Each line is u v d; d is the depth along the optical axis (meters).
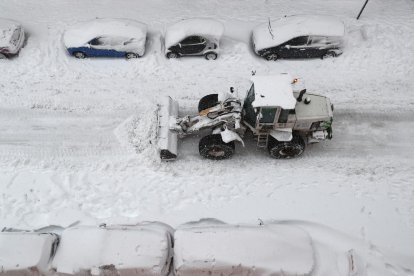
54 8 16.91
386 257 10.44
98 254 9.84
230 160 12.67
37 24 16.23
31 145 12.99
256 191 11.96
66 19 16.45
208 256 9.70
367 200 11.70
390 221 11.22
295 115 11.74
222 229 10.17
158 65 14.97
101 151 12.86
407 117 13.54
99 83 14.53
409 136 13.13
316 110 11.91
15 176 12.28
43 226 11.20
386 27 15.84
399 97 14.02
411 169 12.40
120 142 13.05
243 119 12.22
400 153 12.77
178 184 12.11
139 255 9.82
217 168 12.47
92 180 12.22
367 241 10.75
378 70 14.75
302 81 14.50
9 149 12.89
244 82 14.48
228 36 15.80
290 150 12.28
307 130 12.20
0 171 12.39
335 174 12.33
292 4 17.12
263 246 9.86
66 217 11.39
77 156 12.76
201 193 11.92
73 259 9.84
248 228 10.22
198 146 12.91
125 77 14.71
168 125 12.37
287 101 11.19
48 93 14.20
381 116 13.57
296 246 10.02
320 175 12.30
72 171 12.42
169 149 12.09
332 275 9.99
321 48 14.77
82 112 13.76
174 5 17.12
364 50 15.21
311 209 11.49
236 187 12.05
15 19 16.41
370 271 10.11
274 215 11.35
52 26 16.14
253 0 17.22
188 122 12.30
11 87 14.32
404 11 16.66
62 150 12.89
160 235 10.20
